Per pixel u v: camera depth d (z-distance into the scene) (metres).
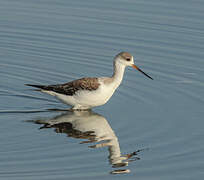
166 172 12.81
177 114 16.30
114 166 12.95
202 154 13.72
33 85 17.00
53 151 13.65
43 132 14.90
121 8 24.33
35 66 19.91
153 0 24.88
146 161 13.34
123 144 14.28
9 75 19.11
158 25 22.77
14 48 21.31
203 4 24.41
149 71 19.53
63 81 18.80
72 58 20.62
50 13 24.05
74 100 16.69
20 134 14.71
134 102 17.27
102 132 15.02
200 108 16.72
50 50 21.23
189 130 15.20
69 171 12.60
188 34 21.98
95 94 16.36
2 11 24.16
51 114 16.45
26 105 17.02
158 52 20.84
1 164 12.81
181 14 23.52
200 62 20.02
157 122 15.75
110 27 22.73
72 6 24.64
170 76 19.12
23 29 22.75
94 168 12.83
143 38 21.86
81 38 22.05
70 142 14.26
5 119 15.77
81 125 15.50
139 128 15.34
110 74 19.38
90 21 23.23
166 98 17.50
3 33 22.41
